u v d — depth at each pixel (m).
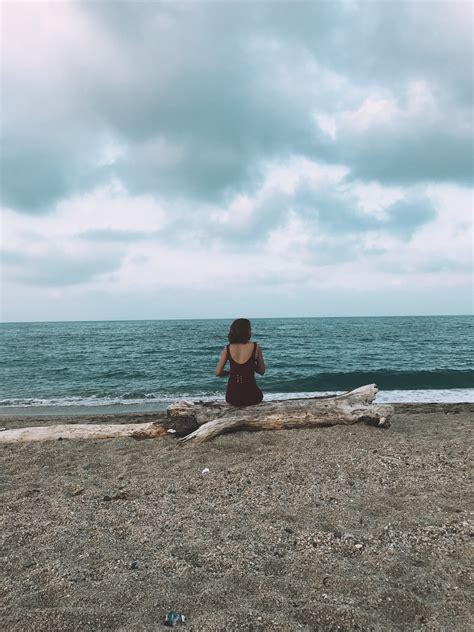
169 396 14.42
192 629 2.36
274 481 4.88
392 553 3.21
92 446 6.82
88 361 24.83
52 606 2.66
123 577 2.95
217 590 2.75
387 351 30.11
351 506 4.11
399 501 4.19
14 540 3.61
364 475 4.96
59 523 3.93
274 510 4.05
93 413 11.84
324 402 7.00
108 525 3.87
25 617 2.51
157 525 3.82
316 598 2.67
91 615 2.52
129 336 52.66
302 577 2.94
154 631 2.36
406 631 2.37
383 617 2.49
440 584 2.80
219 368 7.05
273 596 2.67
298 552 3.27
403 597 2.65
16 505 4.46
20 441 7.24
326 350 30.92
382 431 6.70
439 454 5.53
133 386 16.45
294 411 6.86
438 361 23.88
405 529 3.59
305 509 4.07
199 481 5.01
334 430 6.66
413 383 16.05
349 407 6.96
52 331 71.50
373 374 17.27
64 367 22.14
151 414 11.04
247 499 4.38
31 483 5.24
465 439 6.32
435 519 3.75
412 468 5.09
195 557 3.25
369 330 62.31
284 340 41.31
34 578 2.98
